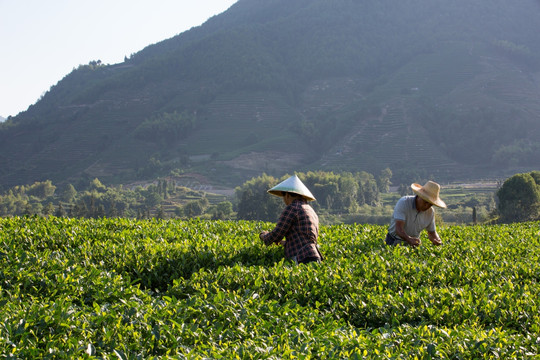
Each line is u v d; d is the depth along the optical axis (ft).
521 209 268.82
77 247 29.60
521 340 17.60
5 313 16.12
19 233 31.40
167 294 22.22
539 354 16.44
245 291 20.92
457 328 19.17
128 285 21.76
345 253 31.63
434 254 32.09
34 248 29.25
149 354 15.34
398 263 27.53
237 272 23.68
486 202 499.51
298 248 27.45
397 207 32.32
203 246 29.55
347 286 23.15
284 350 15.02
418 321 20.66
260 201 388.98
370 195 565.12
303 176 585.22
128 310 17.42
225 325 17.62
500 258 32.96
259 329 17.12
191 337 16.17
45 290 20.70
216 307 18.43
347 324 19.88
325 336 16.71
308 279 23.24
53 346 14.43
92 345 14.85
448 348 16.51
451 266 28.37
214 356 14.17
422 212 32.12
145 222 42.24
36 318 15.93
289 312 19.31
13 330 15.14
